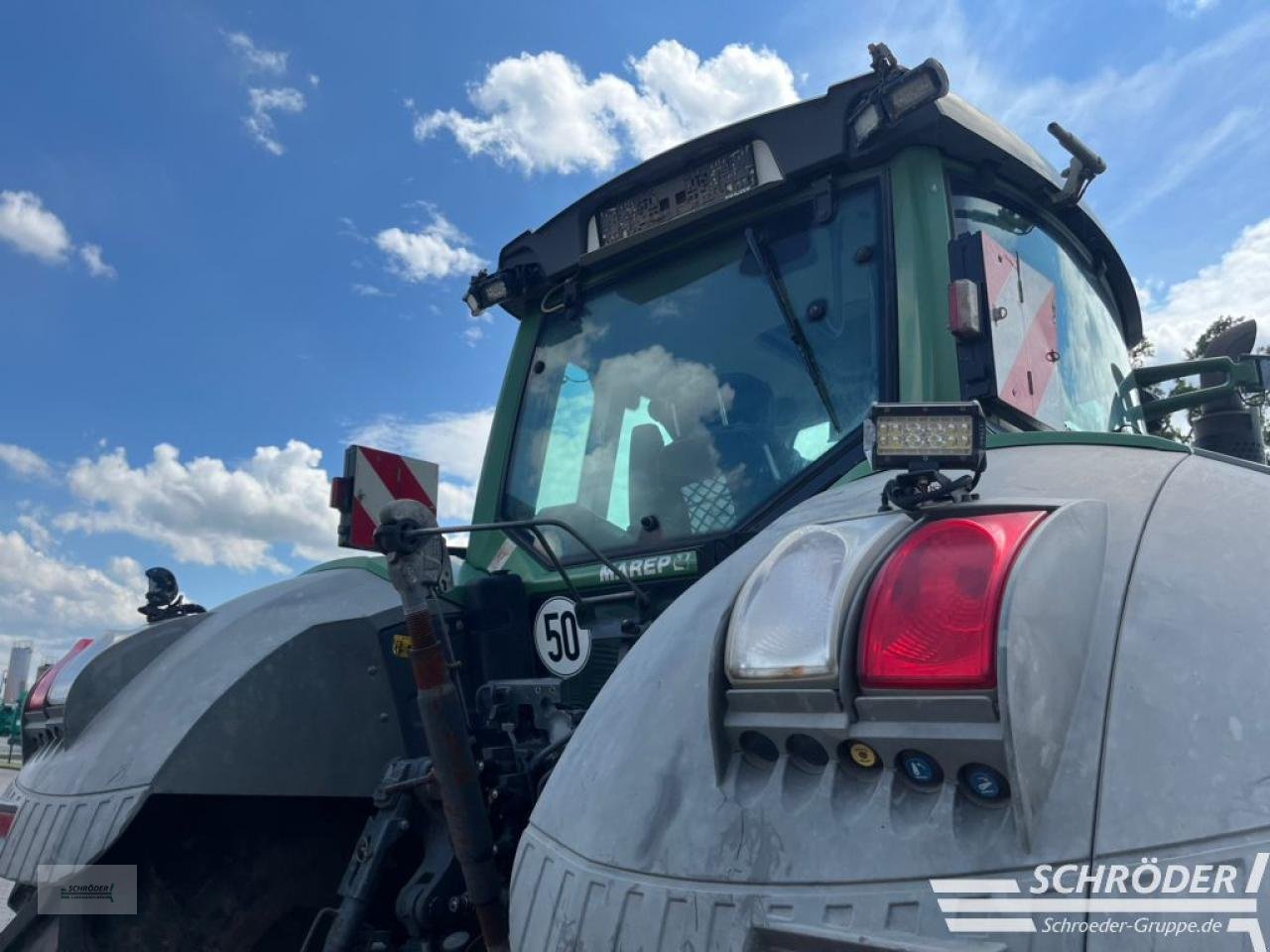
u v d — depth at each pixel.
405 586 1.74
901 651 0.94
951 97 2.42
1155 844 0.80
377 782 2.39
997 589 0.92
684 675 1.20
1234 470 1.21
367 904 2.00
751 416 2.45
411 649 1.74
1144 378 3.22
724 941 0.95
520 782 2.04
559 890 1.13
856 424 2.23
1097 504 1.10
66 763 2.37
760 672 1.03
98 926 2.19
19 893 2.42
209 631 2.52
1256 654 0.88
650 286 2.84
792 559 1.09
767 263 2.54
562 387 2.98
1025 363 2.22
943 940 0.83
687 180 2.73
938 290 2.24
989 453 1.47
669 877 1.02
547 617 2.58
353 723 2.40
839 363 2.32
